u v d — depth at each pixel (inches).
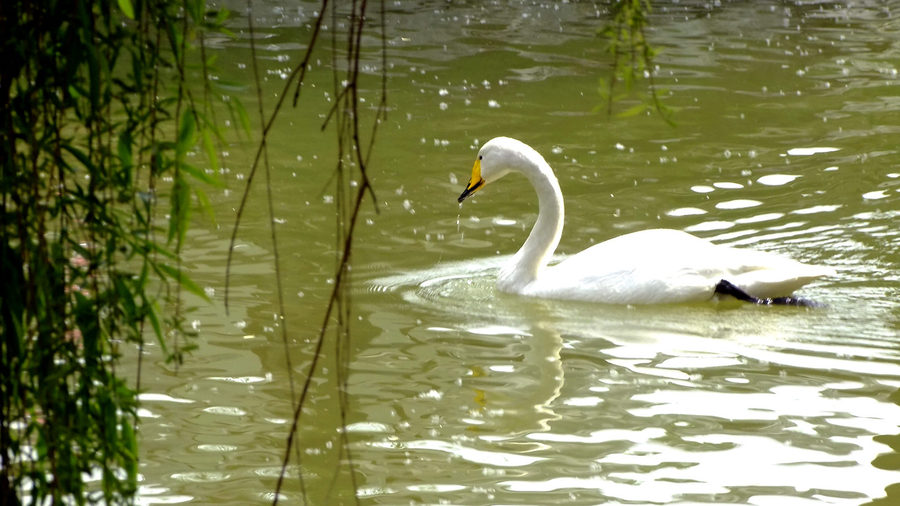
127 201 231.0
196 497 340.8
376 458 369.4
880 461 362.3
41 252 218.5
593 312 521.7
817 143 796.0
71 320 234.4
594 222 647.1
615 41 248.4
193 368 440.5
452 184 719.7
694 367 448.5
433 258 593.9
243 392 420.5
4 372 228.4
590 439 382.9
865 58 1077.1
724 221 644.1
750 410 404.8
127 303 235.0
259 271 557.3
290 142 808.3
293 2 1368.1
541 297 545.3
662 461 365.1
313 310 507.2
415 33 1222.3
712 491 344.2
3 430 228.8
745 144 797.2
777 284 530.6
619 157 771.4
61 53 217.0
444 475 357.1
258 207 660.7
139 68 221.6
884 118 857.5
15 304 225.5
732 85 977.5
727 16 1294.3
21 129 218.5
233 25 1256.2
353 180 719.7
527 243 558.3
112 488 243.3
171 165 234.7
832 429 387.2
